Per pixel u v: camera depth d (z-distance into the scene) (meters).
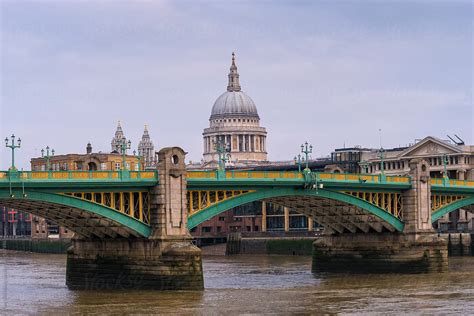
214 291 110.06
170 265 105.31
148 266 107.25
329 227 142.62
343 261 141.00
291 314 91.62
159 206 106.31
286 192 120.69
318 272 143.50
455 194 151.25
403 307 96.81
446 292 110.06
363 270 138.75
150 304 97.31
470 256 181.38
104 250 113.19
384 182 132.88
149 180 105.81
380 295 107.44
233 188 114.75
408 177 137.88
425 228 137.88
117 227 107.75
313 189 122.62
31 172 97.12
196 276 105.88
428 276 131.12
